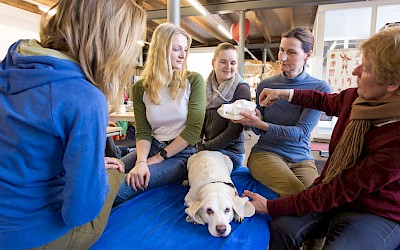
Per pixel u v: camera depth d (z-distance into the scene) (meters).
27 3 5.65
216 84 1.94
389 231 1.01
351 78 4.68
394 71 0.94
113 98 0.87
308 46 1.68
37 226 0.77
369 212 1.07
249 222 1.18
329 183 1.11
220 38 8.66
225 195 1.19
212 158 1.52
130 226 1.13
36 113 0.66
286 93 1.56
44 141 0.69
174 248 1.00
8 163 0.69
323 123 5.30
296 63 1.69
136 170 1.47
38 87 0.69
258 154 1.76
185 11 5.55
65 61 0.74
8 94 0.70
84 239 0.94
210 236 1.08
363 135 1.05
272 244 1.15
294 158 1.71
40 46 0.77
